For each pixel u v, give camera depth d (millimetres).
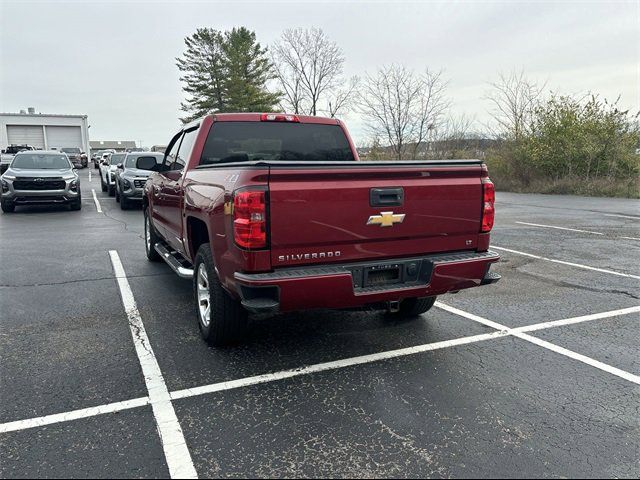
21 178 13492
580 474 2488
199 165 4656
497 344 4203
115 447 2699
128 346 4129
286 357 3924
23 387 3379
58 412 3057
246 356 3939
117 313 4996
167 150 6270
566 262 7441
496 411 3102
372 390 3375
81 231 10508
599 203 16609
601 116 21484
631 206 15539
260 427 2908
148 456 2623
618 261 7512
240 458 2611
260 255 3232
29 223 11758
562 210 14539
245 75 49312
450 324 4711
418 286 3709
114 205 15977
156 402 3191
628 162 21047
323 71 40969
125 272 6758
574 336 4395
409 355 3973
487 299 5551
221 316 3863
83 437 2789
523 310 5145
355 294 3459
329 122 5320
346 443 2750
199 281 4238
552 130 22312
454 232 3871
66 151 41594
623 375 3613
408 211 3639
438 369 3713
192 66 51062
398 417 3027
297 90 41625
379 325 4684
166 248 6289
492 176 24969
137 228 10969
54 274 6625
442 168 3758
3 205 13711
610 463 2578
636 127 20953
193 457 2615
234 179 3334
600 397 3285
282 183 3246
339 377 3572
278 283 3193
